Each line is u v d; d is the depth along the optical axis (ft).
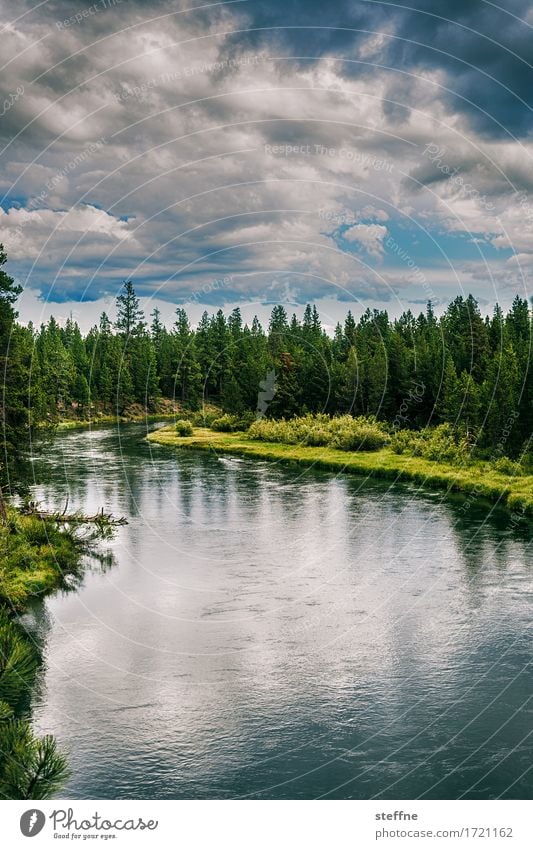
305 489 157.48
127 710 55.31
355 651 66.54
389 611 77.30
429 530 115.24
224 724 53.26
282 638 69.87
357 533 113.70
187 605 79.10
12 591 77.77
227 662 64.18
